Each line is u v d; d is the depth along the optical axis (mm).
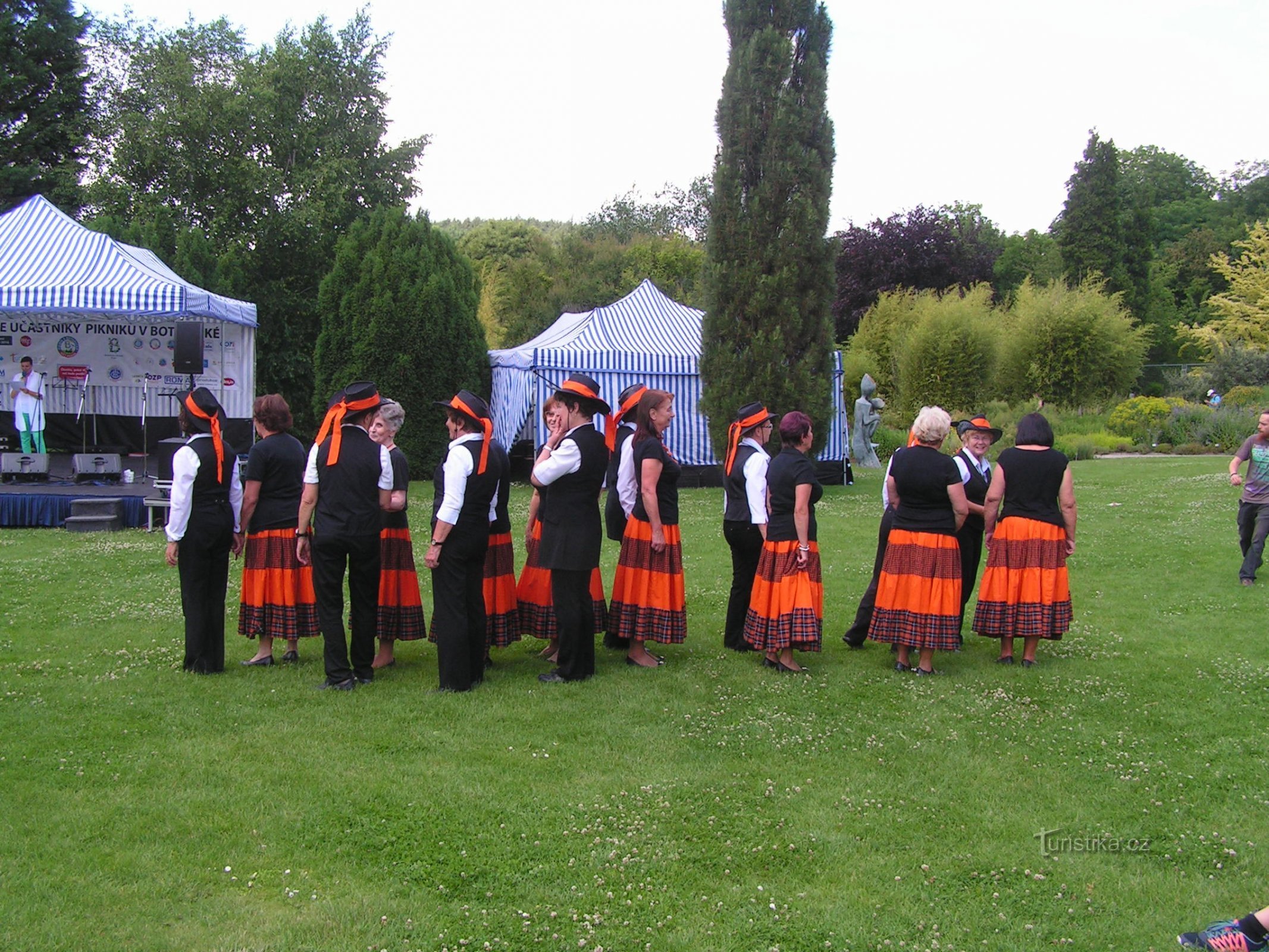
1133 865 3814
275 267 24422
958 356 28109
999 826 4125
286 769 4562
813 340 16156
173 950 3129
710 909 3453
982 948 3236
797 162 15648
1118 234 45500
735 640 6930
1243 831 4105
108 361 16641
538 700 5664
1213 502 14391
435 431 18547
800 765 4773
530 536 6621
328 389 18594
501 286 43406
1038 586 6398
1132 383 31109
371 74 26688
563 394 5910
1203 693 5988
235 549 6191
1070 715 5570
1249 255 39875
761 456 6496
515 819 4098
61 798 4191
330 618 5762
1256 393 30141
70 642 6742
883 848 3930
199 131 24047
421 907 3424
